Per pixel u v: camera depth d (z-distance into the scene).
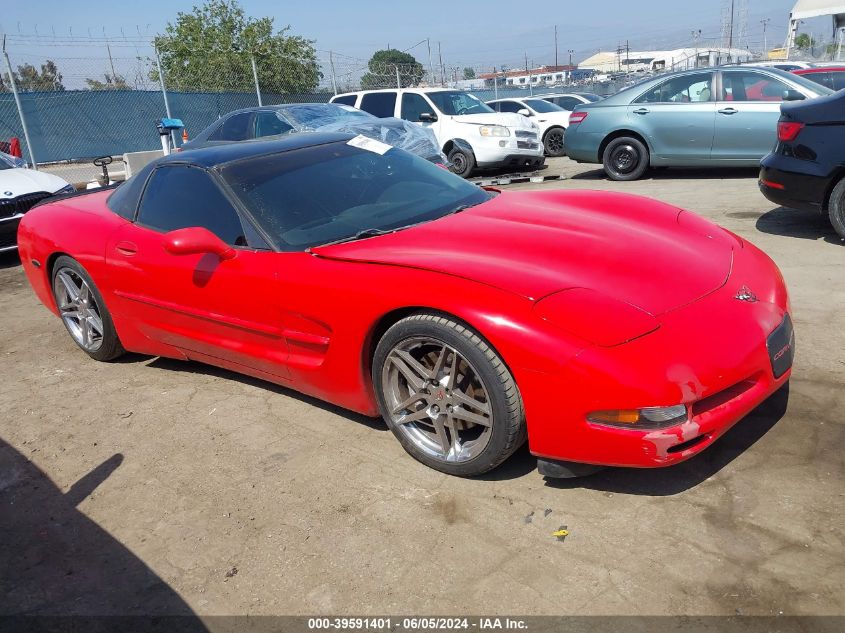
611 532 2.30
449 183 3.70
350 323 2.77
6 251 7.37
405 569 2.25
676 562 2.14
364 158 3.69
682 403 2.19
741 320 2.43
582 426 2.26
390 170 3.66
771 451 2.64
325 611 2.12
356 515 2.55
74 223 4.16
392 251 2.81
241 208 3.26
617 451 2.25
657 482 2.54
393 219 3.24
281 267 3.01
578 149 10.14
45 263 4.32
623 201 3.43
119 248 3.79
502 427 2.45
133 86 18.00
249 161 3.53
